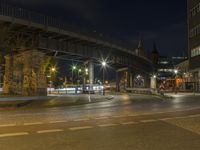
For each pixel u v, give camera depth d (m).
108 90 97.06
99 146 9.38
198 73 73.88
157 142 9.90
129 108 24.75
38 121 15.90
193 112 19.92
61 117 17.89
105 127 13.29
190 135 11.06
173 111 20.91
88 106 29.38
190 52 76.62
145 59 83.38
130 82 90.56
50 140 10.39
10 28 37.09
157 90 57.91
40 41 40.72
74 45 48.69
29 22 36.69
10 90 43.09
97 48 56.06
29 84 41.56
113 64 75.75
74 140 10.37
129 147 9.20
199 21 70.75
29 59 41.38
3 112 23.47
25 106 29.48
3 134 11.64
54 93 67.88
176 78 108.00
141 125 13.78
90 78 64.12
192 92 71.75
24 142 10.08
